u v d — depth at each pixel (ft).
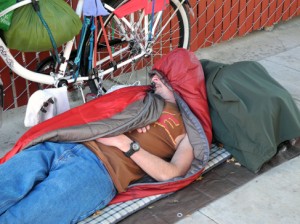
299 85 13.46
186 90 9.74
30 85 12.67
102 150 8.73
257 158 9.53
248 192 9.20
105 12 10.57
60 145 8.63
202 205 8.86
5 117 12.22
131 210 8.59
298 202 8.96
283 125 9.71
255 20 16.90
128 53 12.17
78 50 11.05
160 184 8.80
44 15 9.82
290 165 9.93
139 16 12.26
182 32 13.32
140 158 8.77
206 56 15.53
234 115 9.45
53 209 7.78
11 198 7.62
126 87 9.97
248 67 10.21
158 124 9.25
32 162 8.09
